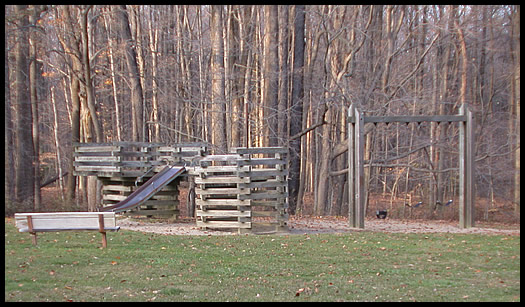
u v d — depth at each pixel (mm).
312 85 26797
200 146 16828
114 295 7797
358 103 23125
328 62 28891
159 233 13852
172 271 9477
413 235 14195
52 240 11812
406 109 25750
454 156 29500
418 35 28234
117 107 28703
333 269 9992
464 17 25531
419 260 10875
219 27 24734
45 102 30812
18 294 7609
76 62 23656
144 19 31906
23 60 23562
